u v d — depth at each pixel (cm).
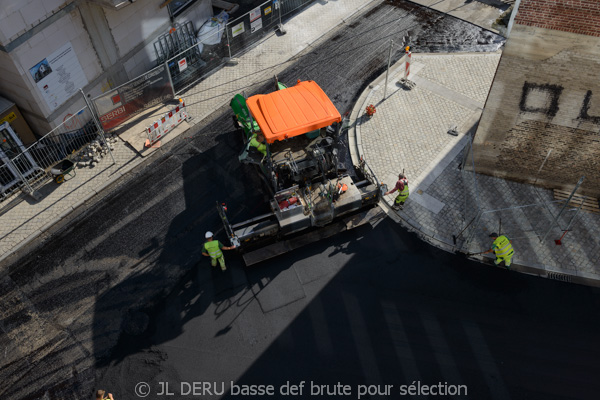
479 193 1703
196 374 1307
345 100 2045
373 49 2278
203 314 1420
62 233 1616
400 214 1647
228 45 2197
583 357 1324
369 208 1652
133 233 1611
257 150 1608
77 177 1778
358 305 1432
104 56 1859
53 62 1664
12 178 1733
